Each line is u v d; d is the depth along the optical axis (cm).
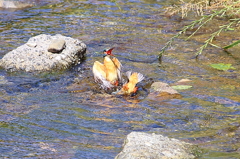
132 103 975
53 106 953
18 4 1878
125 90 1033
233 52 1351
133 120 883
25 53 1210
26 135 809
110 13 1798
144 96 1016
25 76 1131
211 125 855
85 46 1314
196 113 915
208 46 1408
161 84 1077
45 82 1098
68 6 1905
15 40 1416
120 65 1097
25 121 873
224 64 1226
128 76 1066
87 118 891
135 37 1494
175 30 1585
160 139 750
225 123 862
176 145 732
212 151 730
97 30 1565
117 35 1512
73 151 745
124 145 743
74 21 1670
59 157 723
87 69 1202
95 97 1011
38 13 1781
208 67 1213
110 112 923
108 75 1080
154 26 1630
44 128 842
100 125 858
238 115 899
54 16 1738
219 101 975
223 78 1125
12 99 984
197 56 1308
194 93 1024
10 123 860
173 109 938
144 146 714
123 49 1364
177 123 866
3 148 754
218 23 1681
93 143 778
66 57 1216
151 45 1411
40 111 923
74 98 1002
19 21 1655
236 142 772
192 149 729
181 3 1959
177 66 1221
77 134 817
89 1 1997
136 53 1330
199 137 798
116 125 858
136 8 1886
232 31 1578
